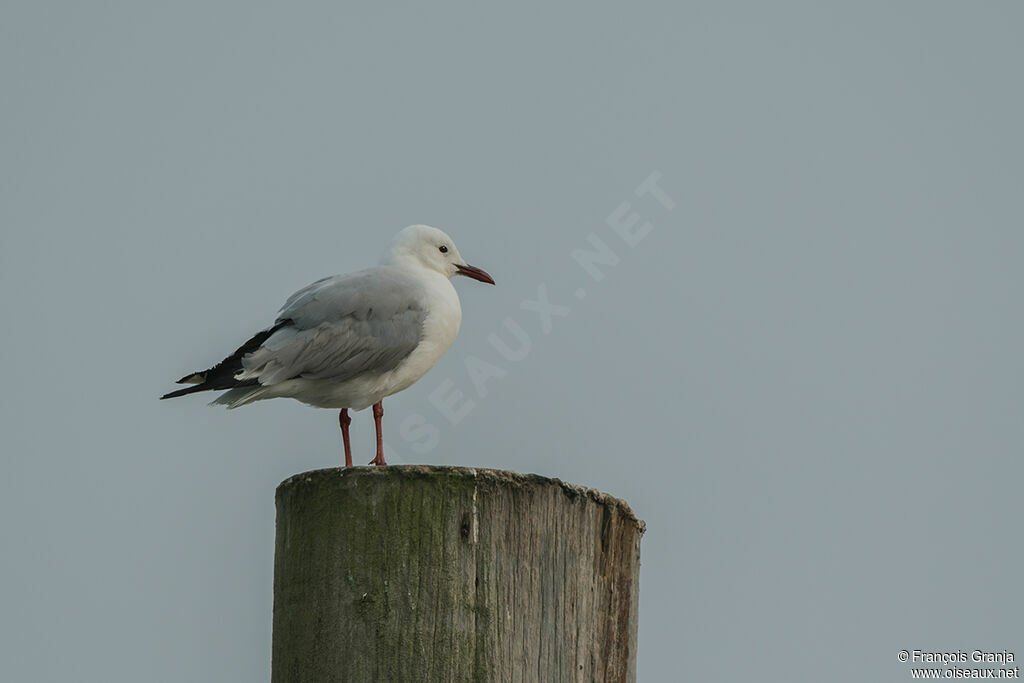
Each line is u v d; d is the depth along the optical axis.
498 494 10.23
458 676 9.80
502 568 10.11
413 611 9.91
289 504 10.63
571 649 10.35
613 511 10.95
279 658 10.38
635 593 11.20
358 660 9.86
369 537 10.09
